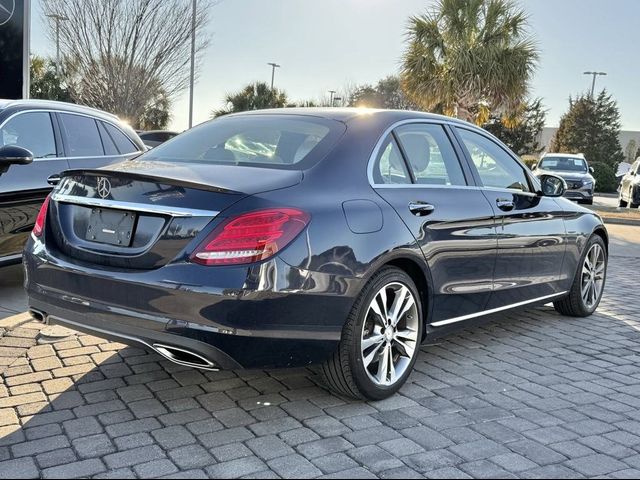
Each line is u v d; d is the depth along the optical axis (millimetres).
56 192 3621
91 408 3396
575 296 5586
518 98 19922
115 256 3203
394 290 3658
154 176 3170
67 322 3391
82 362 4035
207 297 2949
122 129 6590
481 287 4293
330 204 3299
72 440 3043
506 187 4754
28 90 12117
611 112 47125
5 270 6492
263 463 2895
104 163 6121
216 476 2773
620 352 4750
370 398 3582
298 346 3162
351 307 3316
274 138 3777
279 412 3436
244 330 2990
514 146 45719
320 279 3154
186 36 16969
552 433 3307
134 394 3590
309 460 2934
